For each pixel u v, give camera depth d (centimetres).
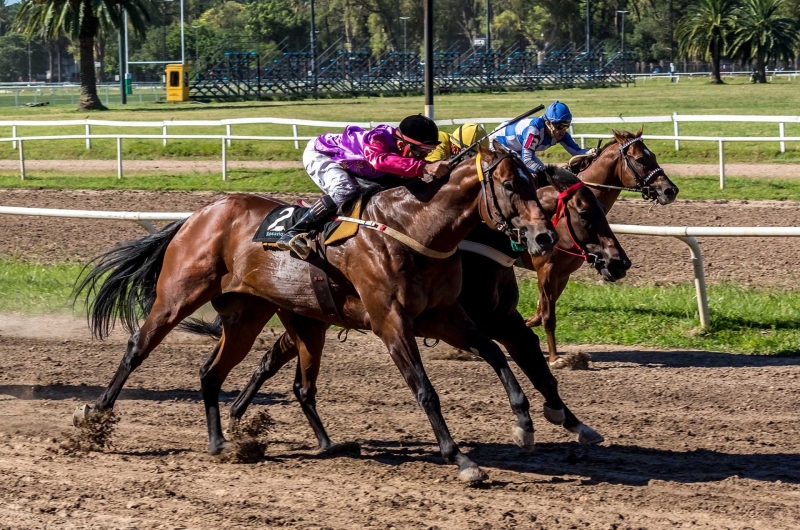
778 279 1282
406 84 6588
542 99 5184
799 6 9831
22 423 760
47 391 866
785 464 647
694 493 584
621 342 1040
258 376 718
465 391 862
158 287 713
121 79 5397
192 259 700
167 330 710
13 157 2856
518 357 703
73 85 6334
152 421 769
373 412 796
